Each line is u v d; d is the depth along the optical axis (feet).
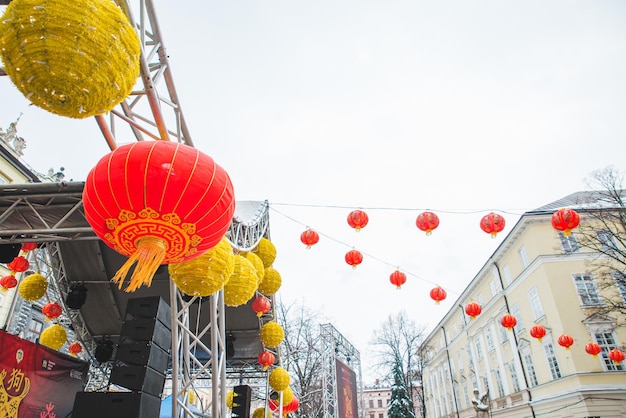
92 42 6.66
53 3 6.43
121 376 16.21
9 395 20.27
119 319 32.19
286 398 37.45
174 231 8.22
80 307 30.14
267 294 28.58
